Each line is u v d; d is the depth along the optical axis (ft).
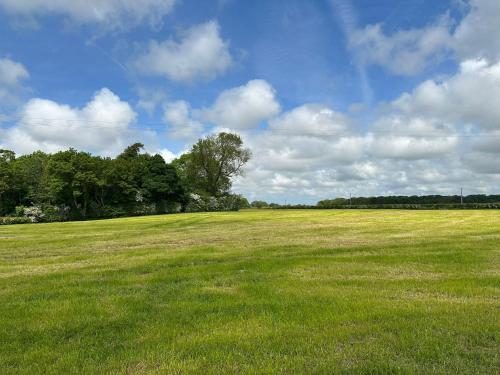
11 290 34.27
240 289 33.30
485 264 43.60
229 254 54.03
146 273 42.14
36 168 270.05
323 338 21.56
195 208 313.94
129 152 355.77
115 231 110.93
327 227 109.29
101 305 28.71
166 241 78.18
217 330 23.22
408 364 18.13
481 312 25.53
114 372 18.17
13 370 18.44
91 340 22.11
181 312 26.78
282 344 20.83
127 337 22.54
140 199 285.43
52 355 20.10
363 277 37.55
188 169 338.13
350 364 18.40
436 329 22.48
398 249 56.44
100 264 48.55
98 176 259.60
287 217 178.40
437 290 31.94
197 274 40.14
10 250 67.31
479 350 19.56
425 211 230.07
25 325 24.54
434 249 55.72
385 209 283.79
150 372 18.04
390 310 26.14
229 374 17.69
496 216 160.86
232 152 331.57
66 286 35.68
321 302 28.63
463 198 335.88
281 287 33.60
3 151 299.17
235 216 196.95
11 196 265.54
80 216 256.52
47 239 86.79
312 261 46.32
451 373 17.26
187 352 20.20
